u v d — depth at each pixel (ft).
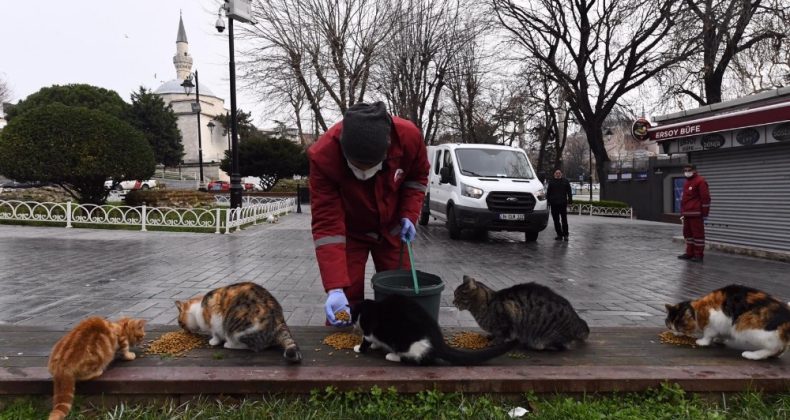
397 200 12.74
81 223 44.21
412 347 10.67
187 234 41.45
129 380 9.78
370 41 68.54
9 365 10.59
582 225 61.98
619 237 46.06
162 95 229.86
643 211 76.79
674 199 69.82
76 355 9.34
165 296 19.11
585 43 79.66
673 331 13.20
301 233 43.83
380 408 9.43
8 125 45.62
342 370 10.48
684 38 62.64
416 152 11.94
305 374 10.21
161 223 43.86
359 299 13.39
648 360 11.50
